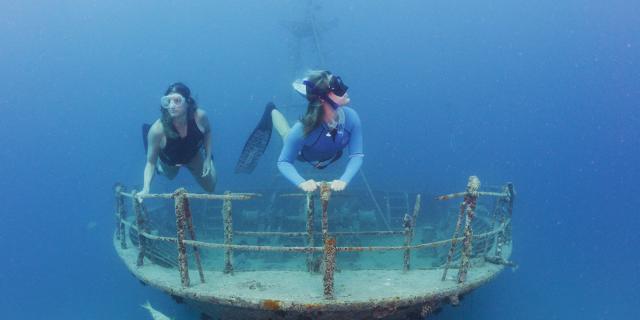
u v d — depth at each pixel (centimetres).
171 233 1141
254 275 502
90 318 1296
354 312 436
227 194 509
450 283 472
